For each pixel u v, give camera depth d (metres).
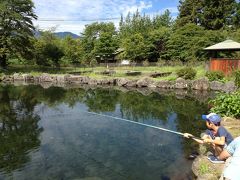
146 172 6.07
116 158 6.94
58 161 6.84
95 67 42.44
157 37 42.97
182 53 36.47
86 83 26.86
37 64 44.50
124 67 38.84
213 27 44.69
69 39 56.31
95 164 6.61
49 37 49.28
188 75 21.55
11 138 8.89
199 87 19.98
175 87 21.27
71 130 9.71
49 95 18.89
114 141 8.33
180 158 6.77
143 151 7.38
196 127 9.78
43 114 12.62
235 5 44.88
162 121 10.81
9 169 6.41
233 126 8.05
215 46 21.84
